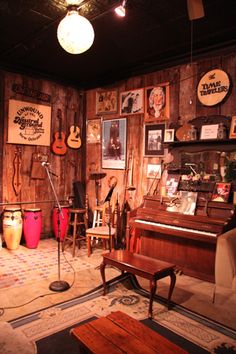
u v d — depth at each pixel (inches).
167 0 108.2
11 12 118.6
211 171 141.3
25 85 181.5
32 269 138.6
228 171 135.6
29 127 183.9
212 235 118.3
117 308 101.5
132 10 114.5
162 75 165.3
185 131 151.3
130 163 180.2
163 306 104.1
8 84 174.2
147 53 156.4
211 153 141.8
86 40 97.7
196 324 92.4
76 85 208.5
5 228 166.9
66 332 86.3
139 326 63.9
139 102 175.6
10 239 167.0
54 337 83.7
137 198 176.6
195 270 135.3
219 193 133.2
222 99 140.1
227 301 109.6
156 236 150.2
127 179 181.8
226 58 140.6
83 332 61.4
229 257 100.6
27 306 101.9
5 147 174.7
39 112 188.4
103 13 117.7
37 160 189.0
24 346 57.4
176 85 159.0
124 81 184.5
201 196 138.9
